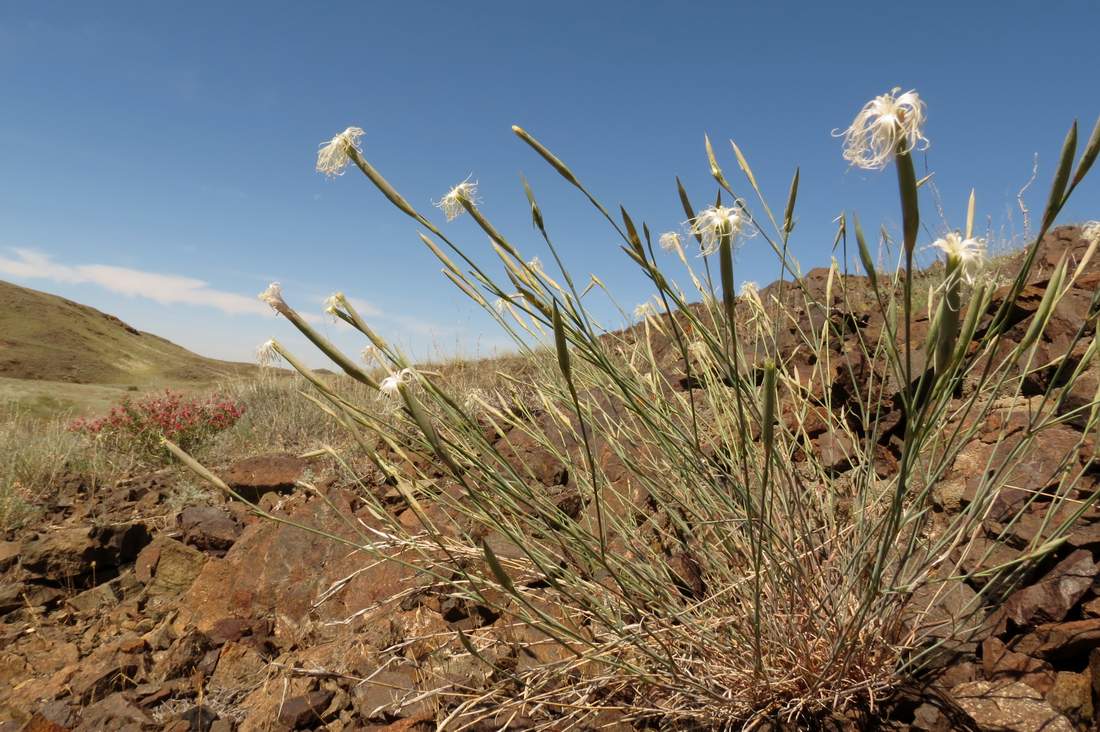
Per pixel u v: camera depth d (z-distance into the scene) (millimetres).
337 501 3754
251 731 2283
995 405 2928
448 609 2734
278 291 1576
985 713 1614
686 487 2445
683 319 3570
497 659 2326
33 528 4484
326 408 1889
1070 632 1693
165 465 6031
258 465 4699
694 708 1936
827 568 2004
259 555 3494
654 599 2031
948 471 2570
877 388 3119
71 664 2912
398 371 1731
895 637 1890
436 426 2574
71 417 9188
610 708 1913
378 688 2322
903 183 1038
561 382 2623
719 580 2236
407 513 3451
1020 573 1859
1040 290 3547
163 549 3695
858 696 1859
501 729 2008
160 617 3381
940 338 1170
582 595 2021
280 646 2893
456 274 2059
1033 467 2375
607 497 3215
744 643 1900
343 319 1829
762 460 2311
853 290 5027
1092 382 2621
